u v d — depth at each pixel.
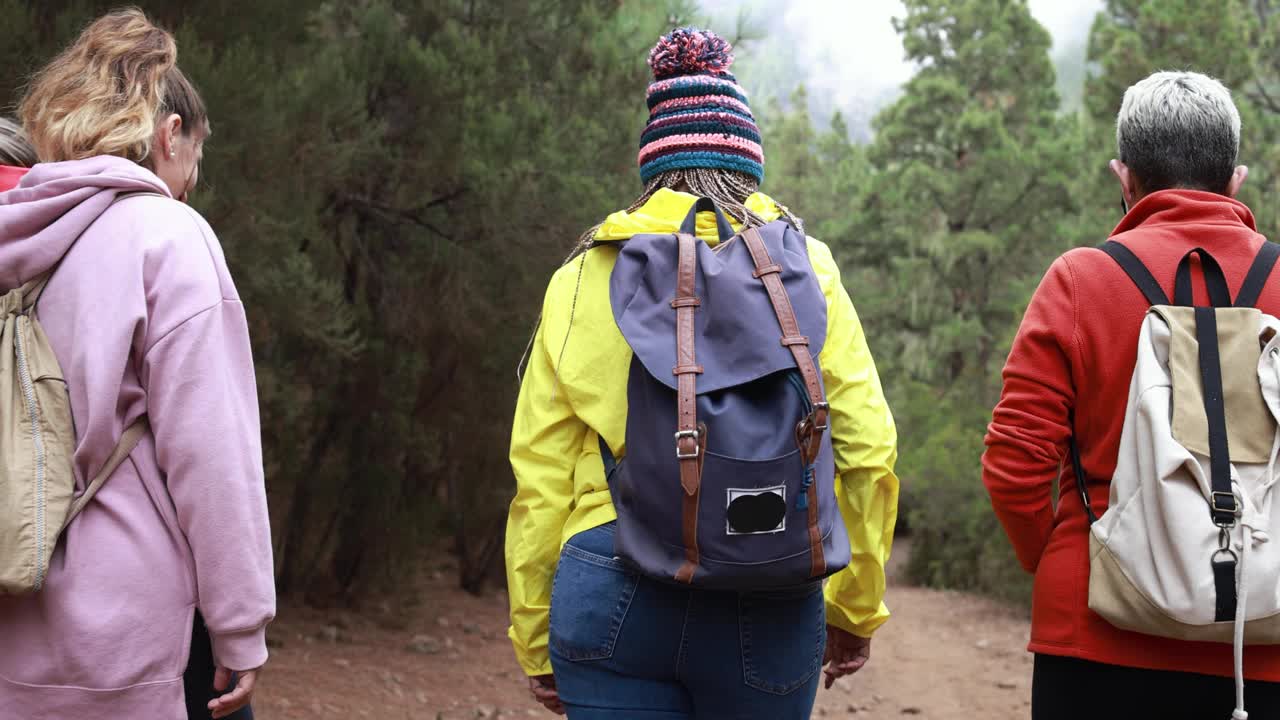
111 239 1.78
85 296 1.75
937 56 26.34
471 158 6.66
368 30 6.94
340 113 5.84
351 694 5.75
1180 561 1.81
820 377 1.74
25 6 4.23
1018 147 24.33
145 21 2.04
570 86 7.99
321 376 7.21
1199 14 13.88
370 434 7.75
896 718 6.27
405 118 6.98
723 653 1.81
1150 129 2.15
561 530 1.96
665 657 1.83
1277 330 1.92
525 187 6.62
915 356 24.70
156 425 1.73
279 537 7.69
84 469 1.72
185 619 1.75
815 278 1.86
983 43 25.66
